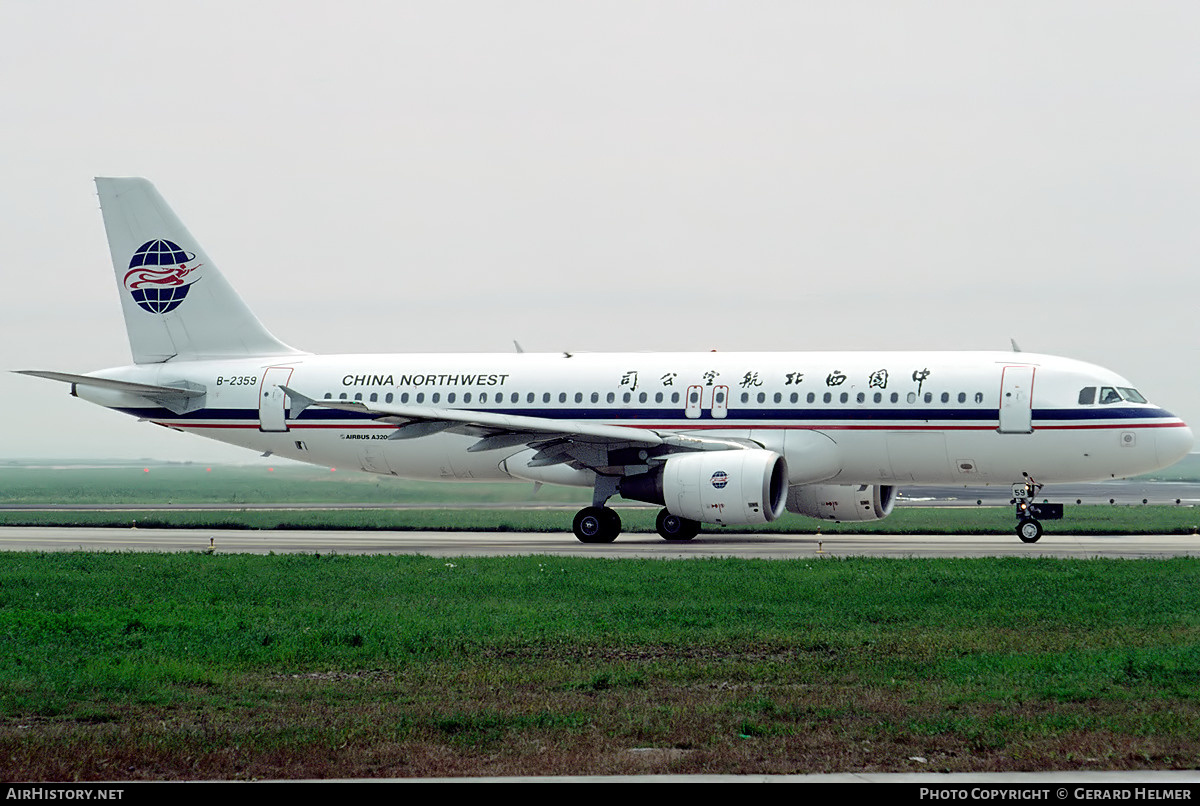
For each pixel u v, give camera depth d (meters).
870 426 108.50
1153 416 103.38
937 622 58.97
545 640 54.38
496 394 119.00
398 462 123.31
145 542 122.50
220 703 42.22
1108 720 38.62
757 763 34.12
